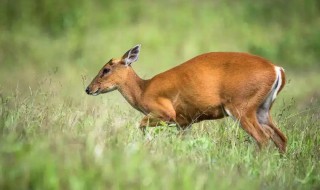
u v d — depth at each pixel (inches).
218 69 855.1
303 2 2425.0
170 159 666.2
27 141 652.1
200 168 671.8
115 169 599.2
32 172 584.4
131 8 2281.0
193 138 820.0
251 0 2389.3
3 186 575.8
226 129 854.5
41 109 837.2
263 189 666.8
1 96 860.0
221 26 2242.9
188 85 860.6
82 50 2044.8
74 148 624.7
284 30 2301.9
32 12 2278.5
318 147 828.6
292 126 916.0
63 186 578.9
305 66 2128.4
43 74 1672.0
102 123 767.7
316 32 2268.7
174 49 2091.5
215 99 854.5
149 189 588.7
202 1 2347.4
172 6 2310.5
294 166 752.3
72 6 2277.3
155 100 882.1
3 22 2237.9
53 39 2167.8
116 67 913.5
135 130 824.9
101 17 2244.1
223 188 626.2
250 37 2219.5
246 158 746.8
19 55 2016.5
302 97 1492.4
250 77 840.9
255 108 845.8
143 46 2091.5
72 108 946.7
